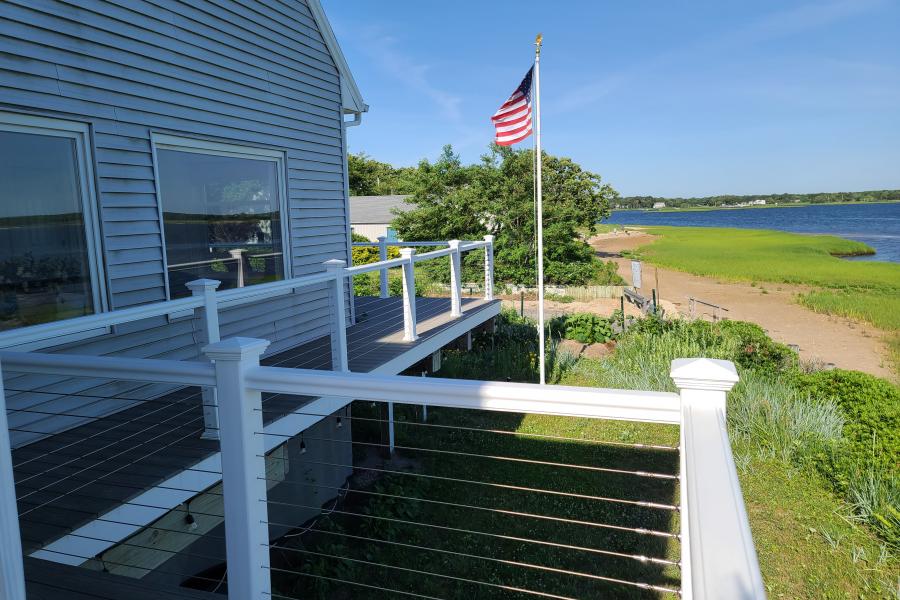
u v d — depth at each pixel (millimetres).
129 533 3029
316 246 6902
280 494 5496
